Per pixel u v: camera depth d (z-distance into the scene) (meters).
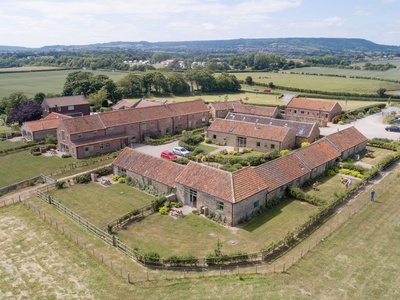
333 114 102.94
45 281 31.72
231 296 28.70
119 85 158.25
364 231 38.59
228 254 34.16
